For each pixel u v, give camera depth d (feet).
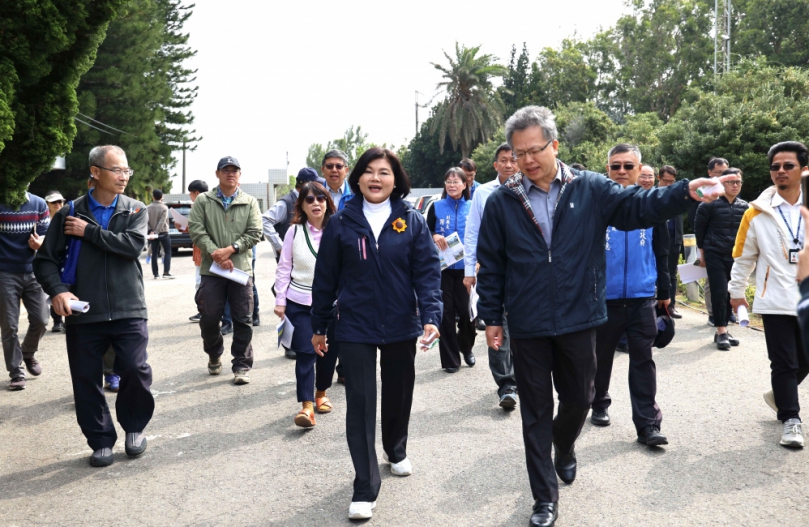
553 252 11.39
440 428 16.87
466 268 19.88
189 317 35.01
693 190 9.89
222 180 21.94
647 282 15.17
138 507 12.73
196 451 15.74
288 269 17.87
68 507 12.78
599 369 16.26
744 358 23.25
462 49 158.71
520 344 11.64
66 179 96.37
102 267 14.98
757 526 11.10
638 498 12.36
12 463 15.16
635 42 192.03
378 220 13.12
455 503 12.43
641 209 10.82
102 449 15.06
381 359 13.15
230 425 17.63
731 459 14.12
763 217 15.38
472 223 19.74
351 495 13.00
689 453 14.56
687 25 184.34
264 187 148.05
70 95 18.90
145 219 15.58
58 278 14.67
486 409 18.42
